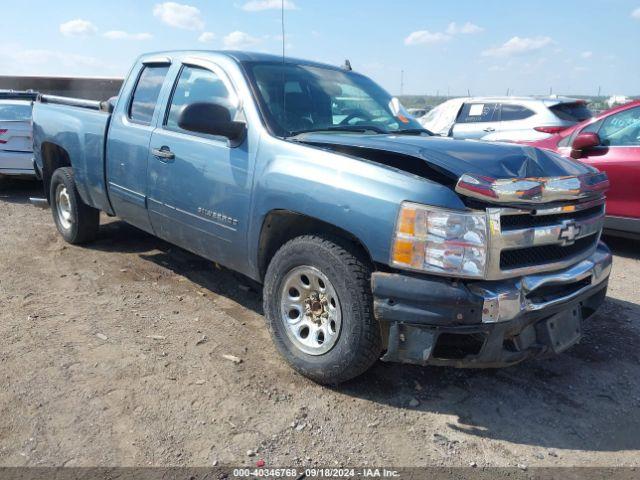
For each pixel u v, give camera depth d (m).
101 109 5.28
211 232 3.98
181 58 4.49
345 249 3.14
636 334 4.27
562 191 3.01
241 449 2.78
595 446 2.93
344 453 2.79
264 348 3.82
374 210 2.93
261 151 3.58
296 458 2.74
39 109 6.22
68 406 3.05
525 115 9.87
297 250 3.33
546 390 3.45
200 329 4.07
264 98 3.82
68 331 3.94
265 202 3.48
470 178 2.78
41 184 9.84
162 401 3.14
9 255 5.58
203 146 3.96
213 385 3.32
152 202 4.49
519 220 2.96
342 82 4.54
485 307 2.80
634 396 3.42
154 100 4.60
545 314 3.05
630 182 6.15
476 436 2.97
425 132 4.47
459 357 2.99
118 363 3.52
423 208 2.80
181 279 5.11
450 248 2.78
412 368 3.62
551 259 3.14
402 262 2.85
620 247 6.86
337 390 3.34
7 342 3.73
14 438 2.78
